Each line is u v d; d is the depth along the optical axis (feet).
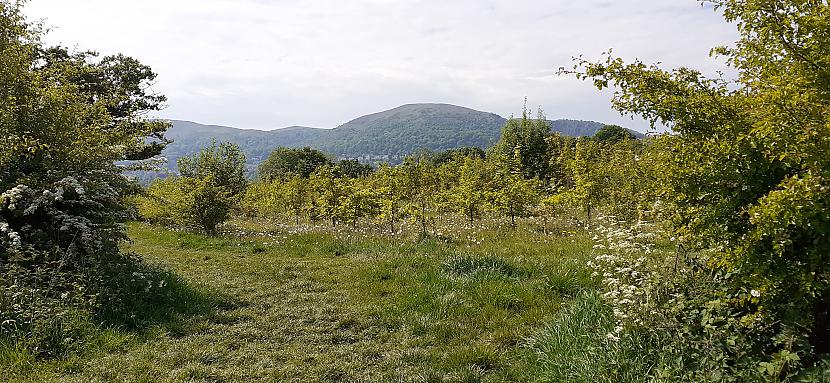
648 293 13.50
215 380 14.87
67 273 18.84
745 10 10.98
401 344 17.60
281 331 19.12
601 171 41.68
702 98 11.58
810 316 10.49
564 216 47.24
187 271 28.58
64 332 16.51
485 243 34.96
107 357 15.92
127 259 22.97
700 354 11.79
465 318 19.80
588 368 13.34
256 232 46.93
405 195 55.88
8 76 22.04
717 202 11.82
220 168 68.03
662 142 12.75
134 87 77.25
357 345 17.61
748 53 11.48
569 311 17.13
